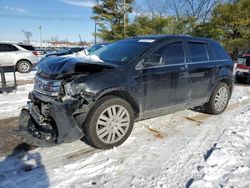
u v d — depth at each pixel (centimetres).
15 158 352
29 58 1402
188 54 477
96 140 362
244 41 2181
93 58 419
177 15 2566
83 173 314
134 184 292
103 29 3209
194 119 523
